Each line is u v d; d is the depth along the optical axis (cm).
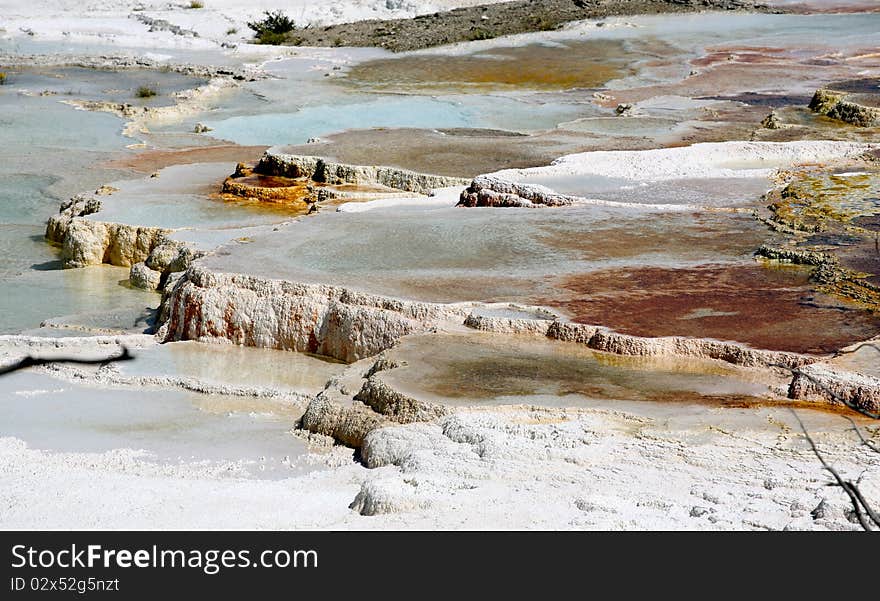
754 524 1595
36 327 3328
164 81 7488
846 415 2075
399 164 4384
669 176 4097
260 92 7106
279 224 3725
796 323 2578
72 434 2402
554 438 1983
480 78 7425
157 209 4162
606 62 7819
